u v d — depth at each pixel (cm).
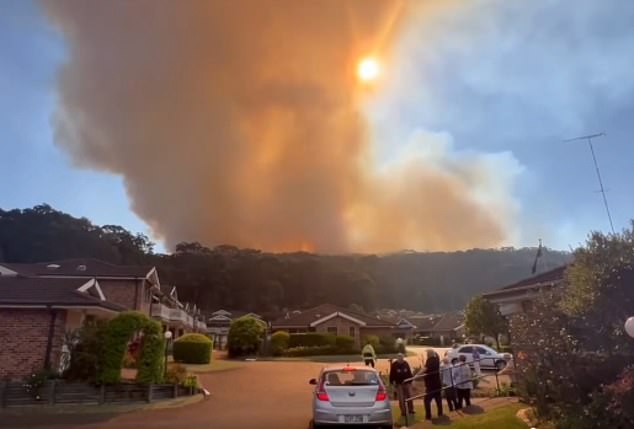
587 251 793
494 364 2681
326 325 5525
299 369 3069
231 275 10488
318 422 1079
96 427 1265
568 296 815
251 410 1557
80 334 1719
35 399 1562
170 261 10644
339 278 11362
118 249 9038
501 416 1058
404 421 1207
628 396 655
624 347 735
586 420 721
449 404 1338
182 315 4619
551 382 821
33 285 1972
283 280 10894
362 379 1133
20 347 1736
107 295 3394
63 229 7769
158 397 1697
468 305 5534
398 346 5047
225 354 5050
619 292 739
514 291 1684
